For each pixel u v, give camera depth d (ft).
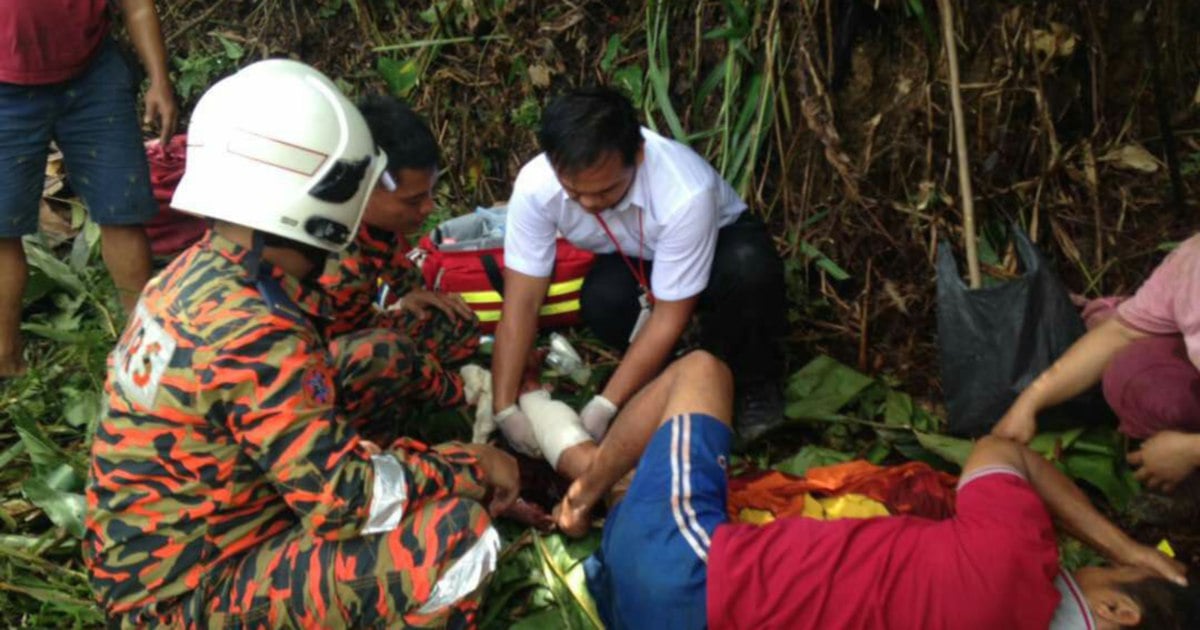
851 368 11.50
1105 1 12.38
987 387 10.49
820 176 12.86
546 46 14.33
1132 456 9.61
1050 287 10.41
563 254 11.58
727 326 10.86
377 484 7.74
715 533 7.99
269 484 7.96
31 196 11.05
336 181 7.47
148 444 7.58
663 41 13.47
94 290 12.85
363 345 9.48
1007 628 7.49
